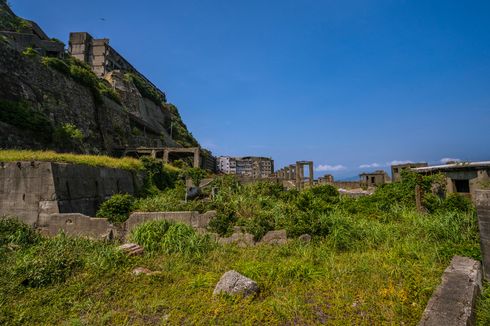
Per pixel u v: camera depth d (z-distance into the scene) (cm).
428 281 514
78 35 4978
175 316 449
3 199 1030
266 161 9194
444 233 792
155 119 5309
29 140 1759
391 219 1083
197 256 742
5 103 1731
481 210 534
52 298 525
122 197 1148
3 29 3222
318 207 1105
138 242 825
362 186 3183
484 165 1214
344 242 811
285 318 436
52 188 1044
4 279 580
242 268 639
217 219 965
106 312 477
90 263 666
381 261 654
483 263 527
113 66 5256
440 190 1377
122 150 3012
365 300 476
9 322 446
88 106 2783
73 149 2139
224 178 1920
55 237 848
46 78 2288
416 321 408
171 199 1365
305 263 652
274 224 977
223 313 451
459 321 371
